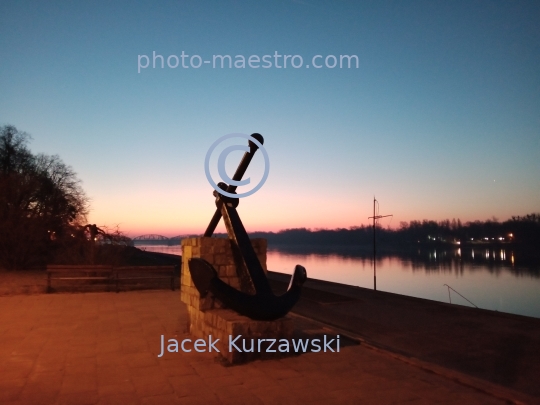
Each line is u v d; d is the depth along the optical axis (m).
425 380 5.74
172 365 6.31
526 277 35.44
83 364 6.36
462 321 10.69
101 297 13.18
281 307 6.72
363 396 5.18
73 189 32.03
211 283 6.62
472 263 49.38
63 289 14.70
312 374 5.94
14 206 21.73
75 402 4.95
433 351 8.02
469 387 5.51
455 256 61.69
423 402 5.01
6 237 21.03
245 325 6.50
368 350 7.12
